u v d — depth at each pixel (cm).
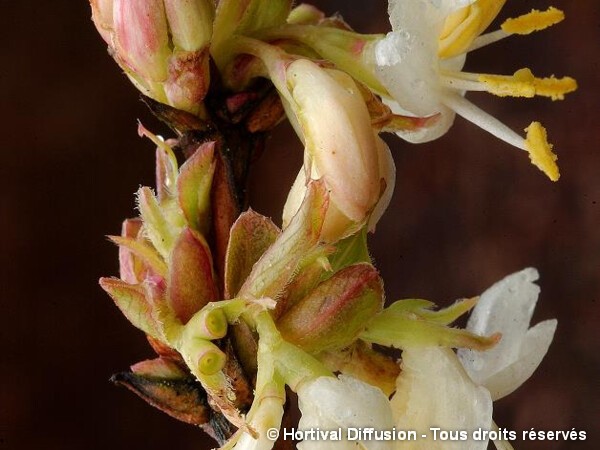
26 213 10
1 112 10
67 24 10
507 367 5
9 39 10
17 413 10
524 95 5
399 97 5
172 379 5
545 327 5
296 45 5
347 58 5
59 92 10
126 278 5
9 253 10
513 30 5
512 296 5
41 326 10
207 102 5
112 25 5
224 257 5
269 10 5
